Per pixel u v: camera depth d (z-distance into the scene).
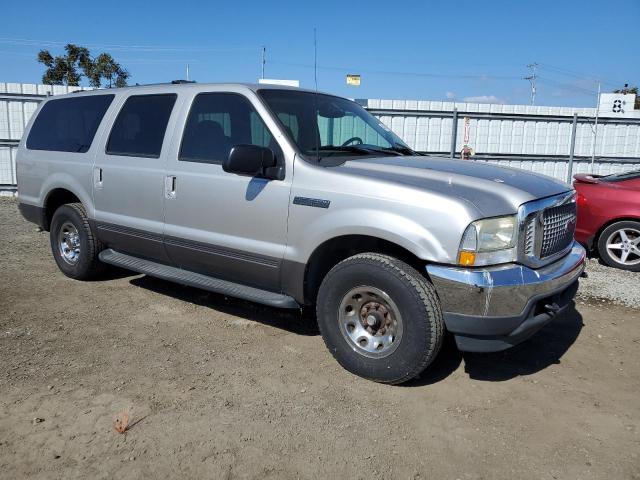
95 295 5.49
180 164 4.62
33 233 8.71
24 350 4.13
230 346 4.32
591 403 3.59
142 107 5.12
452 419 3.34
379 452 2.98
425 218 3.39
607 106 16.86
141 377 3.74
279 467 2.82
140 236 5.01
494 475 2.82
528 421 3.34
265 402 3.46
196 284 4.63
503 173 4.06
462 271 3.31
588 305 5.66
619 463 2.94
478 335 3.38
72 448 2.92
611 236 7.41
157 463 2.82
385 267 3.53
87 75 32.19
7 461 2.79
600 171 16.69
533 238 3.52
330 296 3.82
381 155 4.49
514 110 15.92
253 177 4.14
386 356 3.61
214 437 3.06
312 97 4.71
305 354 4.20
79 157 5.59
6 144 14.49
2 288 5.62
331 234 3.74
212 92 4.58
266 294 4.29
